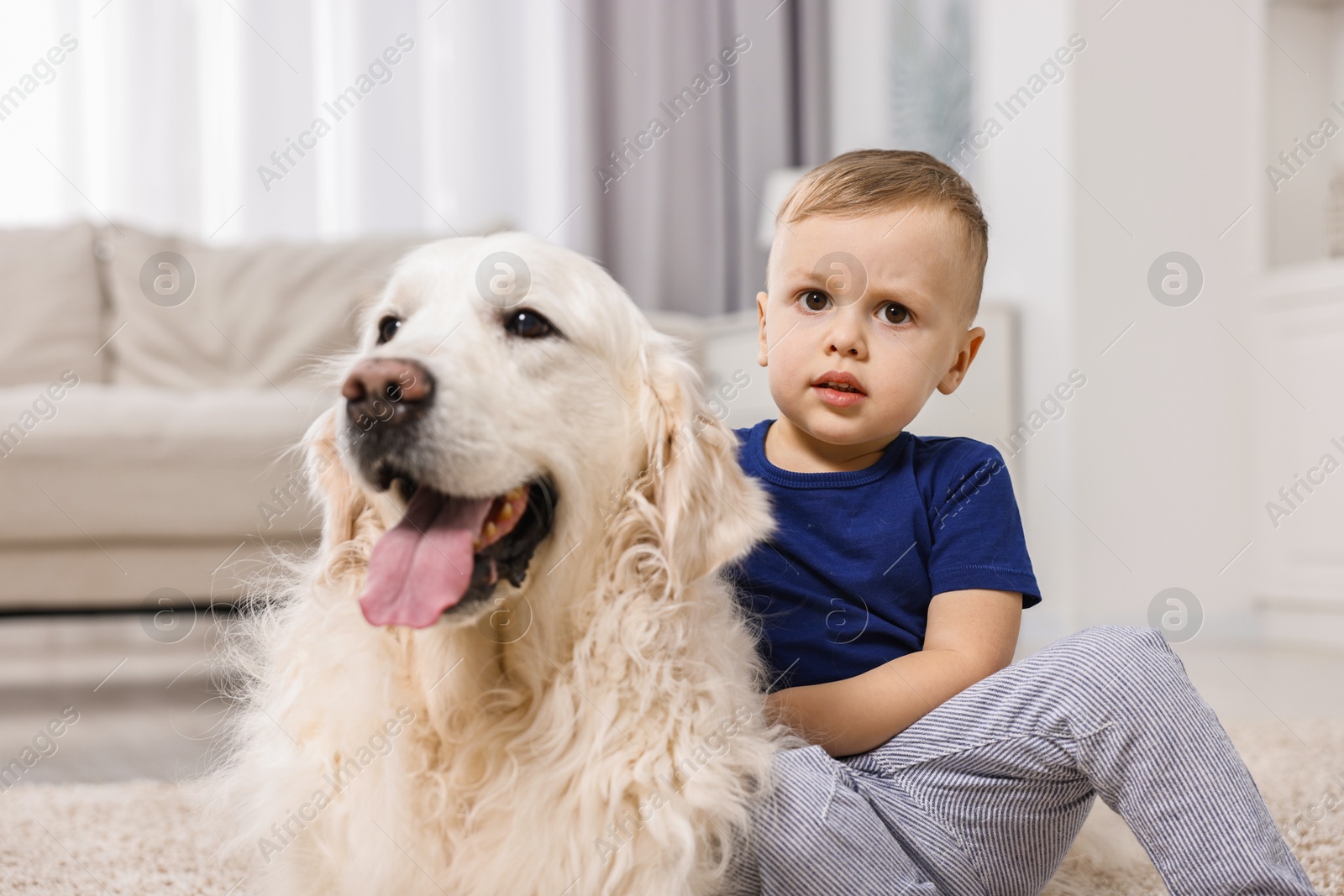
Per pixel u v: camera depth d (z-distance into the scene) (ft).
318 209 14.12
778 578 3.97
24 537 7.97
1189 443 11.77
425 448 3.27
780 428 4.29
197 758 6.47
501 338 3.55
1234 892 3.05
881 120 14.84
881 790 3.43
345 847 3.32
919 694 3.61
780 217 4.14
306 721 3.48
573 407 3.60
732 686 3.39
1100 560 11.37
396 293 3.82
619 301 3.85
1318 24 12.50
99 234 11.37
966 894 3.44
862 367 3.82
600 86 14.80
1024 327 11.88
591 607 3.51
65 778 6.00
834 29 15.70
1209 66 11.89
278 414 8.34
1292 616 11.73
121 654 11.84
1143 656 3.25
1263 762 5.71
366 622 3.27
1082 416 11.29
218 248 11.19
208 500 8.15
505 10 14.76
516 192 14.92
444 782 3.40
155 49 13.48
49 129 13.10
